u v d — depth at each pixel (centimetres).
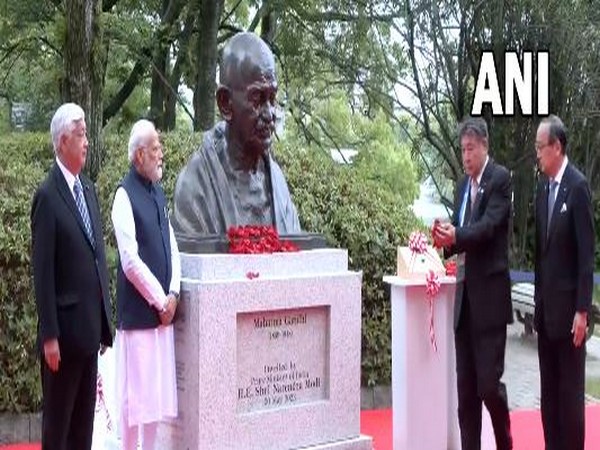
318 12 1572
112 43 1410
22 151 931
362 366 840
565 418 553
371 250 846
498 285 552
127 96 1644
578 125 1312
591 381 986
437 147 1374
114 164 902
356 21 1550
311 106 1752
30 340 715
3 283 711
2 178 790
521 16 1280
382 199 905
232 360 555
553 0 1271
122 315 531
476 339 554
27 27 1488
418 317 618
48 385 494
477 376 553
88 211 504
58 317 487
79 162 497
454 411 631
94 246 501
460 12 1323
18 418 720
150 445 545
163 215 543
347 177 911
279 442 577
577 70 1287
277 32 1670
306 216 841
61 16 867
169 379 537
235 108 592
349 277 608
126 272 522
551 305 552
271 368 577
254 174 610
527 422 732
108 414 605
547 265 555
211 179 591
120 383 535
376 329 844
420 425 620
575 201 543
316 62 1680
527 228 1329
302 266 593
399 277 622
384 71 1530
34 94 1653
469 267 557
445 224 546
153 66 1462
